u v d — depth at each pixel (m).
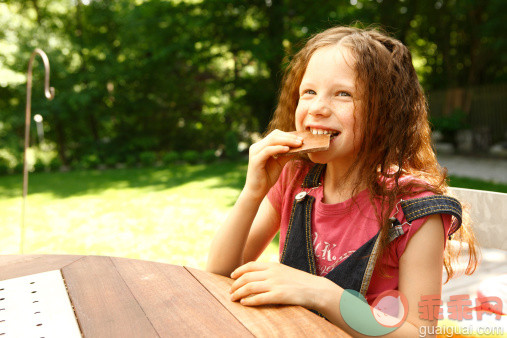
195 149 14.84
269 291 0.88
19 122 12.61
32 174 11.63
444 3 12.03
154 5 11.47
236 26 11.81
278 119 1.27
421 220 0.90
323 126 0.95
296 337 0.77
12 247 4.43
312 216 1.11
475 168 8.76
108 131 15.05
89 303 0.91
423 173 1.04
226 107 15.16
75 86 13.01
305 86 1.00
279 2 11.30
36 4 13.83
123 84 14.06
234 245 1.09
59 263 1.15
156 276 1.05
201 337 0.77
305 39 1.20
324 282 0.91
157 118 15.09
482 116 11.43
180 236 4.55
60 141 13.95
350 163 1.04
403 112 0.99
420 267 0.89
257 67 14.94
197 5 11.39
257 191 1.07
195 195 7.02
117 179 9.85
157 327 0.81
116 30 14.04
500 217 1.45
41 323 0.83
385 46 1.04
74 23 14.48
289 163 1.26
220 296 0.93
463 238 1.27
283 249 1.20
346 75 0.95
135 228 4.98
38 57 11.86
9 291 0.98
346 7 11.38
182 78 14.98
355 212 1.02
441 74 13.50
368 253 0.95
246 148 14.41
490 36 10.85
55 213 6.15
